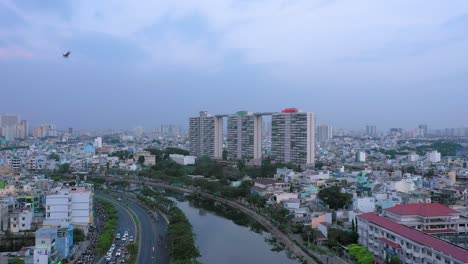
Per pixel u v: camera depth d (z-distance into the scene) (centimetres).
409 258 18075
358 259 19700
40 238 19562
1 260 18112
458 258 15300
